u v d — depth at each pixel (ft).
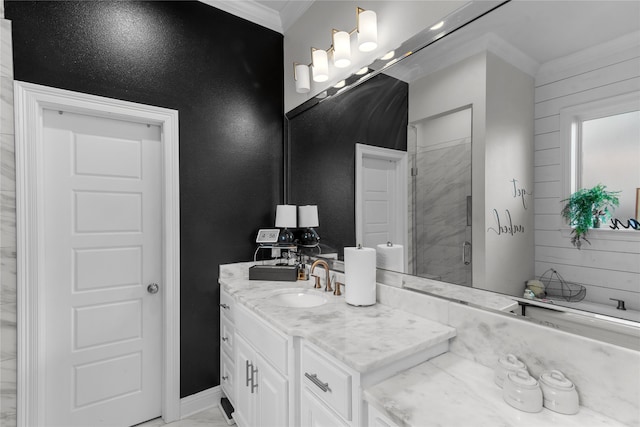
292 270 6.88
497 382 3.29
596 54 2.93
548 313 3.25
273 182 8.16
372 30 5.19
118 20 6.19
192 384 6.87
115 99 6.10
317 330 4.09
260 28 8.07
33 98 5.39
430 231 4.50
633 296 2.71
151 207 6.74
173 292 6.64
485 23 3.82
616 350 2.77
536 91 3.34
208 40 7.25
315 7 7.11
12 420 5.30
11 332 5.29
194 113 6.99
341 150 6.26
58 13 5.63
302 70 6.99
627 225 2.74
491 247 3.75
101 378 6.22
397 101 5.03
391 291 5.04
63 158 5.90
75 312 5.98
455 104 4.16
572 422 2.72
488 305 3.77
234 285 6.54
